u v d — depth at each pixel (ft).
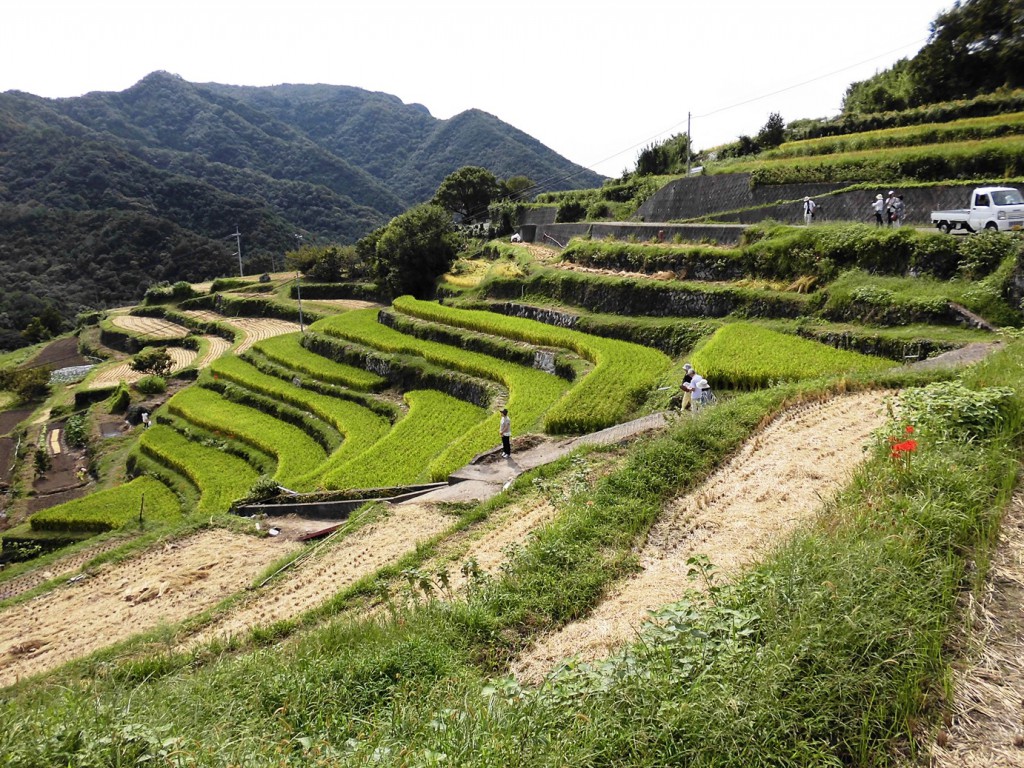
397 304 167.12
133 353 257.34
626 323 106.63
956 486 25.50
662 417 64.64
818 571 21.17
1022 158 95.40
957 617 19.69
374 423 116.88
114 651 41.93
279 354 170.19
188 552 65.98
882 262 83.66
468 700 20.12
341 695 23.70
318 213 554.46
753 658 17.89
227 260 394.52
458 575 39.68
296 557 55.88
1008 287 69.41
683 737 16.20
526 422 83.56
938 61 133.39
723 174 134.82
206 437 135.54
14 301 326.24
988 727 16.07
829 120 148.46
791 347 77.05
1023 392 33.19
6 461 168.66
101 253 379.55
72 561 71.10
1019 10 121.90
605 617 27.25
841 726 16.28
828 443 41.65
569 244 151.74
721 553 30.63
